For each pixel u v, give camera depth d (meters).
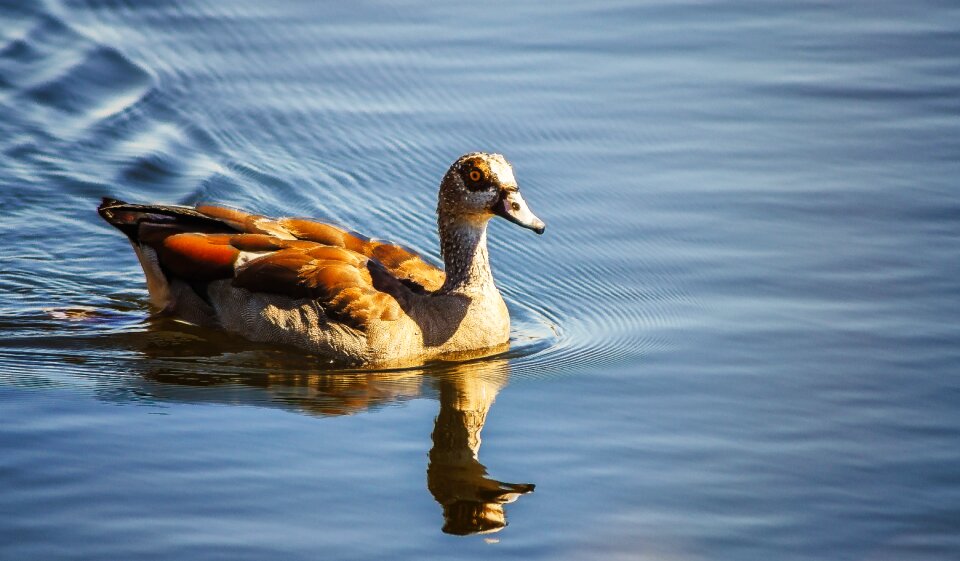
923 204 17.06
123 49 21.28
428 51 21.08
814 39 21.59
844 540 10.60
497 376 13.85
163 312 15.30
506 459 11.92
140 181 18.27
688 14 22.42
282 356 14.30
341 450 11.98
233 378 13.66
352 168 18.42
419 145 18.80
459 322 14.41
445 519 10.80
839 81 20.28
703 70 20.62
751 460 11.86
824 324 14.51
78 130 19.41
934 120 19.17
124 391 13.18
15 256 16.61
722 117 19.38
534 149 18.62
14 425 12.24
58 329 14.78
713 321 14.76
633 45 21.36
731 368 13.72
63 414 12.54
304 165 18.48
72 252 16.84
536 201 17.52
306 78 20.47
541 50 21.20
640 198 17.50
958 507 11.06
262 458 11.77
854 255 15.98
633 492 11.32
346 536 10.50
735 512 11.02
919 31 21.80
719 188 17.66
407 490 11.27
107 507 10.80
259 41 21.47
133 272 16.53
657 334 14.62
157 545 10.26
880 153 18.36
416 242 16.95
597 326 15.12
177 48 21.33
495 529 10.70
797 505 11.12
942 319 14.49
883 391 13.09
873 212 16.92
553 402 13.12
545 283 16.17
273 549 10.27
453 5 22.59
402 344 14.14
